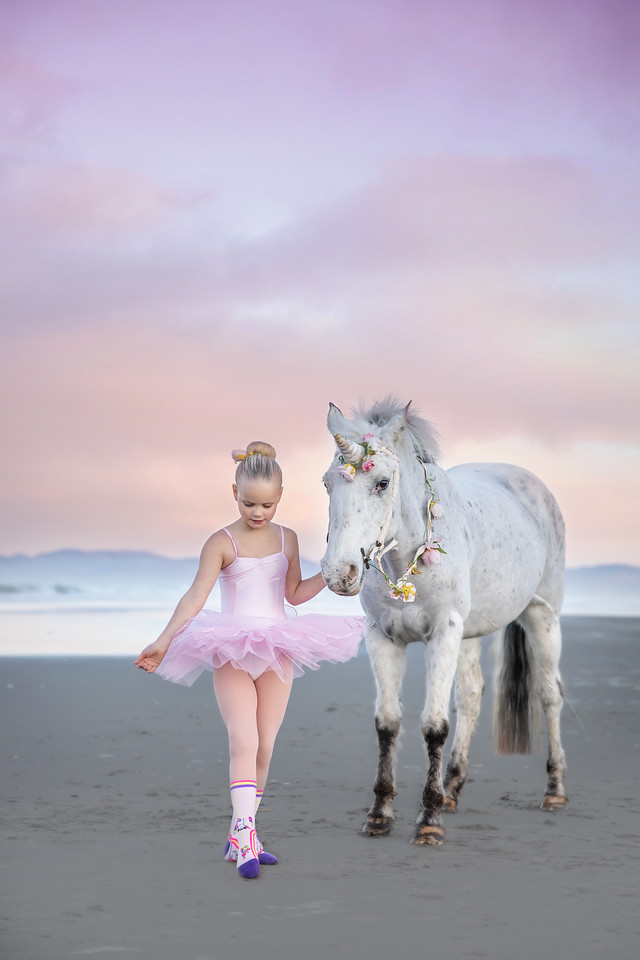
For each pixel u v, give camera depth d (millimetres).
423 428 5336
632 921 3395
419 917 3434
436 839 4602
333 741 7867
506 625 6328
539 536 6379
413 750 7676
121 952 3045
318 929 3293
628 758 7168
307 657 4289
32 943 3129
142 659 4145
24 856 4285
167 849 4434
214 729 8539
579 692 11109
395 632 5215
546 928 3312
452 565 5141
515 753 6422
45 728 8445
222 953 3047
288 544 4598
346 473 4660
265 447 4609
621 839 4730
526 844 4621
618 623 24297
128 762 6895
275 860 4215
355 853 4434
